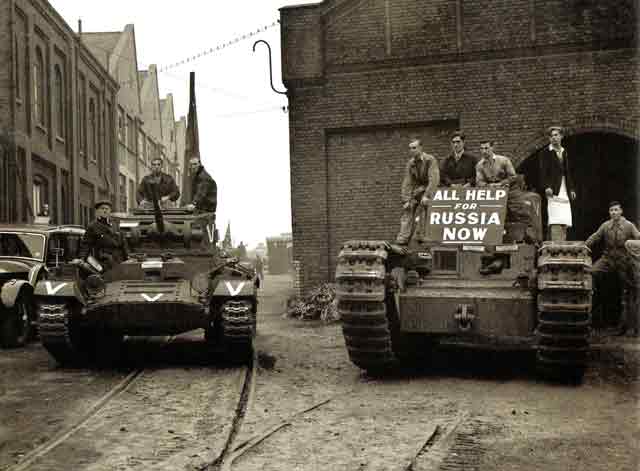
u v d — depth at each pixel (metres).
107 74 33.00
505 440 5.70
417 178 9.44
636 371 8.78
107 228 10.52
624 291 11.87
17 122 21.23
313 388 8.00
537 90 14.98
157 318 9.55
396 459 5.20
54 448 5.59
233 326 9.36
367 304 7.92
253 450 5.47
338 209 16.05
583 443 5.59
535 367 9.22
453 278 8.77
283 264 55.03
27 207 21.48
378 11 15.75
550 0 14.90
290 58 16.12
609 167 17.66
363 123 15.80
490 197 8.90
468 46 15.27
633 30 14.48
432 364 9.63
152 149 46.72
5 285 11.69
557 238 10.75
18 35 21.62
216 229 12.36
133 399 7.45
